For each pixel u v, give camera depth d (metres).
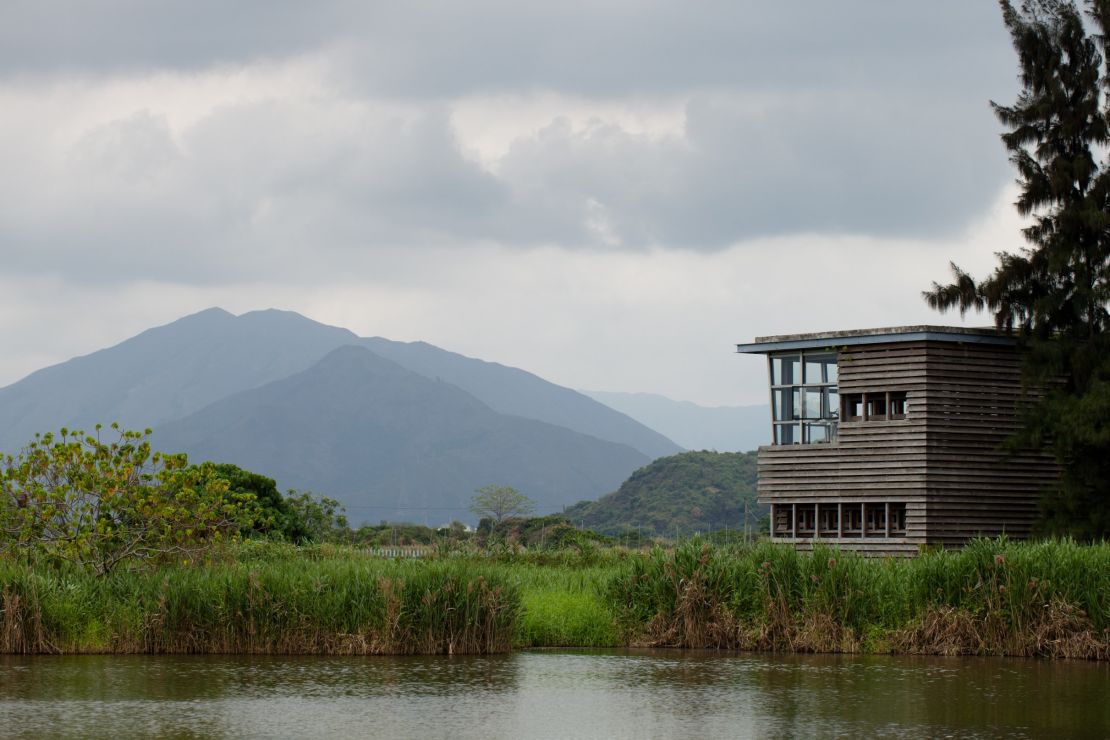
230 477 68.88
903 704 27.92
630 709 27.34
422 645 34.81
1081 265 51.31
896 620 35.97
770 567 36.81
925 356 51.88
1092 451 49.69
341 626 34.66
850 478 53.47
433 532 90.56
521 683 30.42
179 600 34.38
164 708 26.94
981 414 52.75
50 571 35.16
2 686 29.25
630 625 37.34
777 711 27.17
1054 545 35.31
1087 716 26.59
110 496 36.81
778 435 56.41
